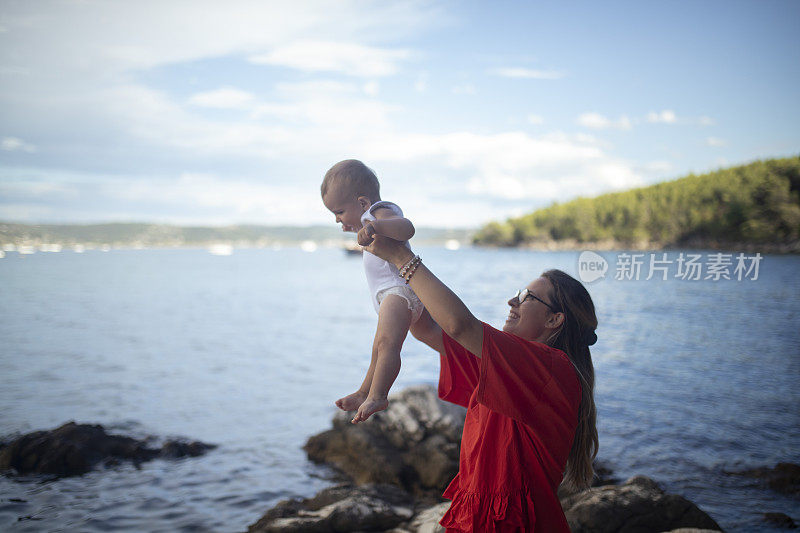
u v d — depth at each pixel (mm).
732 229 98188
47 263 88000
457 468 6637
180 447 7750
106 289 41812
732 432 8641
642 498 4305
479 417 1991
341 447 7383
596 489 4500
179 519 5809
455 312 1736
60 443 7242
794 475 6703
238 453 7770
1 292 38062
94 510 5984
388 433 7250
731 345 17172
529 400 1800
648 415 9602
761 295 36344
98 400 10648
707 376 12773
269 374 13289
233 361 14938
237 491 6516
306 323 23688
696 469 7133
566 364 1864
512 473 1839
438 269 74500
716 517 5754
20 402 10461
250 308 29656
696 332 20109
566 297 2035
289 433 8688
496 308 29469
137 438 8188
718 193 104750
